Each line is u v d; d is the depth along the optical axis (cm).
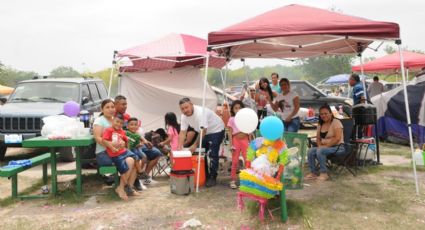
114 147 596
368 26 595
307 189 638
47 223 506
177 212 541
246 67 1070
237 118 507
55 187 623
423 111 1065
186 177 623
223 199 596
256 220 498
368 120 796
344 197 591
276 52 935
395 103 1129
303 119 1437
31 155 1030
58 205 581
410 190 629
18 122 898
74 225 499
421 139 1062
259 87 1001
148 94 1086
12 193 609
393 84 2378
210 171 675
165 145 762
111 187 670
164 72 1103
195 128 675
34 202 598
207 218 513
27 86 1040
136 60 1038
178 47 978
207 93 1112
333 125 697
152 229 484
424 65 1595
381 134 1179
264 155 477
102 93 1200
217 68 1187
